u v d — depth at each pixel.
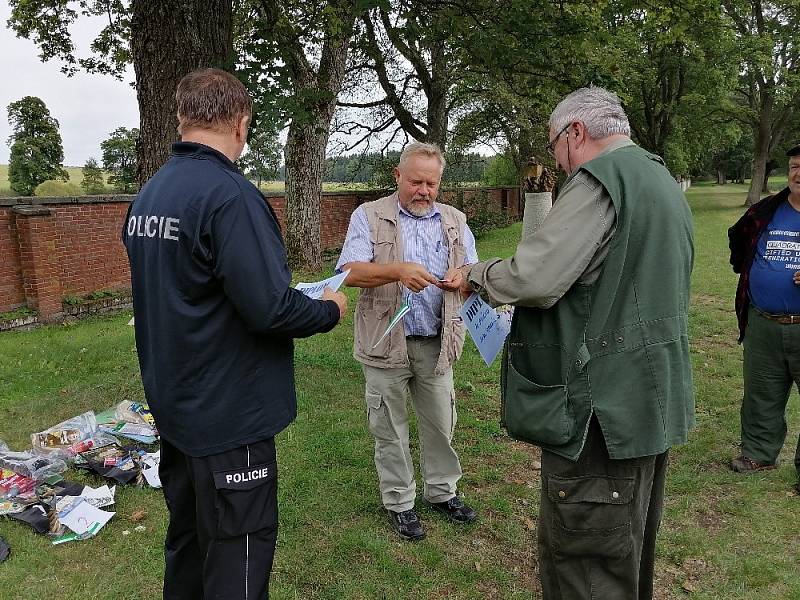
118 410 4.46
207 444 1.83
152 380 1.89
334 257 14.60
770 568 2.90
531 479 3.75
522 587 2.77
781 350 3.61
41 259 8.38
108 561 2.86
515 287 1.88
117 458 3.76
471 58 7.41
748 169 67.38
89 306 9.16
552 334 1.96
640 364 1.87
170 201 1.75
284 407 1.95
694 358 6.20
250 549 1.89
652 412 1.88
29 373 5.81
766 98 27.81
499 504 3.41
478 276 2.04
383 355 2.90
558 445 1.95
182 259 1.74
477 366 6.00
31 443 4.18
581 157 2.06
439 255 2.93
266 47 4.96
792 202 3.58
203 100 1.86
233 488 1.84
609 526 1.94
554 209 1.89
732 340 6.85
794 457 3.98
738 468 3.85
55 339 7.35
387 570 2.84
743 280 3.77
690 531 3.22
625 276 1.87
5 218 8.16
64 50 7.99
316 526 3.18
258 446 1.89
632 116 26.25
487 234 19.38
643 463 1.95
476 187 21.64
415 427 4.48
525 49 6.69
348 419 4.58
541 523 2.11
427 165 2.82
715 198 35.97
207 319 1.78
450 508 3.26
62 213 8.84
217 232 1.71
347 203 15.43
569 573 2.02
